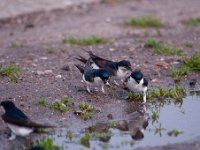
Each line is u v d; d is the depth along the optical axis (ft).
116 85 52.49
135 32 74.18
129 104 48.34
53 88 50.44
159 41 67.15
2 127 42.06
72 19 80.33
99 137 40.81
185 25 78.69
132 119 45.01
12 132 40.50
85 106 46.24
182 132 42.16
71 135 41.04
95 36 69.00
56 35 72.38
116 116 45.44
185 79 54.60
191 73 55.98
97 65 52.70
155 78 54.65
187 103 49.16
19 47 66.13
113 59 59.98
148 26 77.77
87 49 64.23
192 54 61.98
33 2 84.33
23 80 51.88
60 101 46.34
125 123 44.11
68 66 55.98
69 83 52.11
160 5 90.58
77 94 49.49
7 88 49.62
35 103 46.60
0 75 52.44
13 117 39.11
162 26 77.92
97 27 76.23
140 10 86.63
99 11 84.74
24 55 61.36
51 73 54.34
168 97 50.11
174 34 73.31
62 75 54.13
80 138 40.57
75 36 71.46
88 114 44.70
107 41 67.97
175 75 55.06
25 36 72.33
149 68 57.06
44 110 45.44
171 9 88.17
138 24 77.41
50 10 82.28
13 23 78.02
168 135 41.52
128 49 64.03
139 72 48.49
